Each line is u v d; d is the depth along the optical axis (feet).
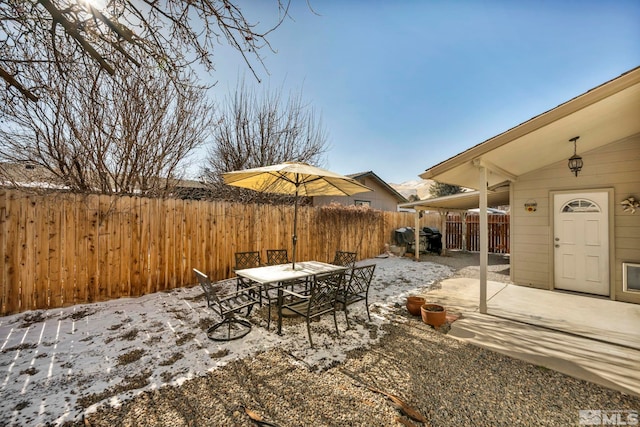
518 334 11.48
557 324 12.50
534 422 6.48
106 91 17.04
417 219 31.68
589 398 7.40
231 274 19.63
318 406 6.87
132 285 15.42
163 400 6.95
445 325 12.44
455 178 16.37
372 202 49.78
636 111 11.90
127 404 6.77
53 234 13.20
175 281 17.03
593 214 17.04
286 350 9.77
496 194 25.57
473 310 14.57
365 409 6.81
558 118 10.76
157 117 18.83
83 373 8.07
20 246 12.44
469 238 41.24
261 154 31.48
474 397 7.38
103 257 14.53
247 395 7.23
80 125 16.52
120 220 15.06
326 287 12.64
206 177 31.09
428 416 6.62
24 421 6.11
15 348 9.50
